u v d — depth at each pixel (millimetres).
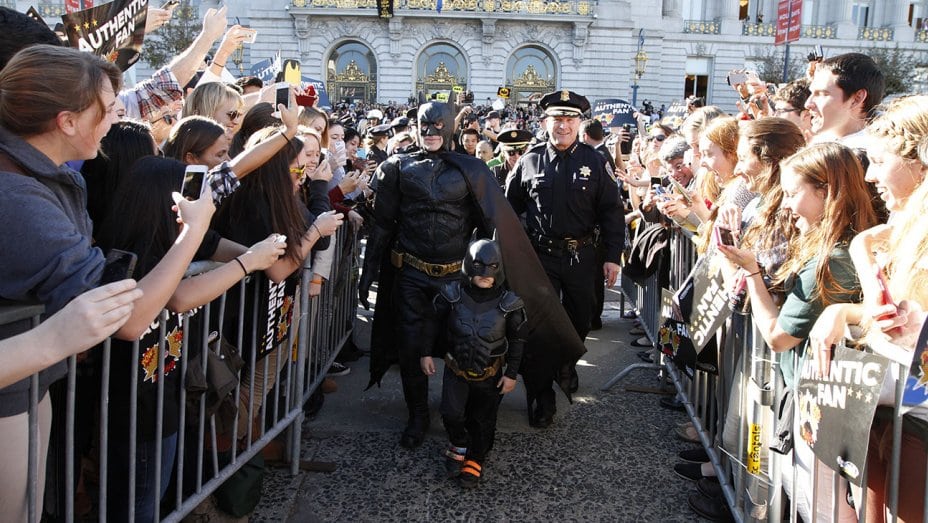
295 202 2818
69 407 1804
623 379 4641
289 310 2949
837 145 2176
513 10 35656
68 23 3281
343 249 4336
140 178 2113
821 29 39188
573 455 3500
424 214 3557
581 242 4270
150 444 2174
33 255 1522
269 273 2736
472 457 3152
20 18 2129
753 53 39906
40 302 1563
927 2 40719
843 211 2100
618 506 3021
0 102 1621
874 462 1994
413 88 36062
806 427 2064
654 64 38125
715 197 3668
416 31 35688
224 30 4078
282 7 35656
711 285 2816
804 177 2158
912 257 1748
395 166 3693
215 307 2574
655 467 3377
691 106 6988
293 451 3225
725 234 2270
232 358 2535
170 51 31297
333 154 5055
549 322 3691
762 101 3982
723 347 2971
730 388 2820
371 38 35656
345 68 36406
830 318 1928
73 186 1779
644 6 37812
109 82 1727
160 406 2125
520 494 3111
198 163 2730
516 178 4480
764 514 2527
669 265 4438
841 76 2965
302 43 35531
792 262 2264
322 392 4086
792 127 2650
